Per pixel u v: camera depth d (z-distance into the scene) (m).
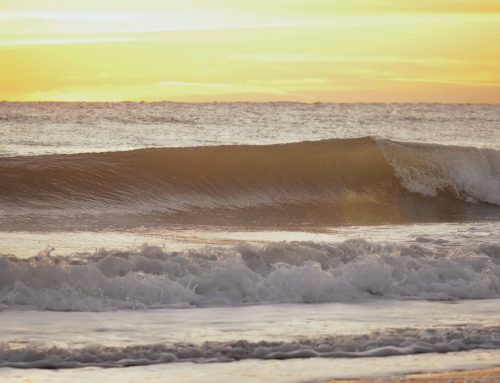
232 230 68.06
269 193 91.81
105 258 41.00
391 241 58.97
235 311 36.66
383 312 37.16
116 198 82.19
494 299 41.38
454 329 33.00
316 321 34.84
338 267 42.72
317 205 91.38
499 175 103.69
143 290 38.16
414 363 28.34
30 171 82.00
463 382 25.84
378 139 104.75
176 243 56.22
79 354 28.28
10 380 25.69
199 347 29.42
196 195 87.06
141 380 25.98
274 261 44.06
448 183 102.38
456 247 54.19
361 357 29.09
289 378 26.34
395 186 100.12
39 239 55.91
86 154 87.81
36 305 36.28
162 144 151.00
